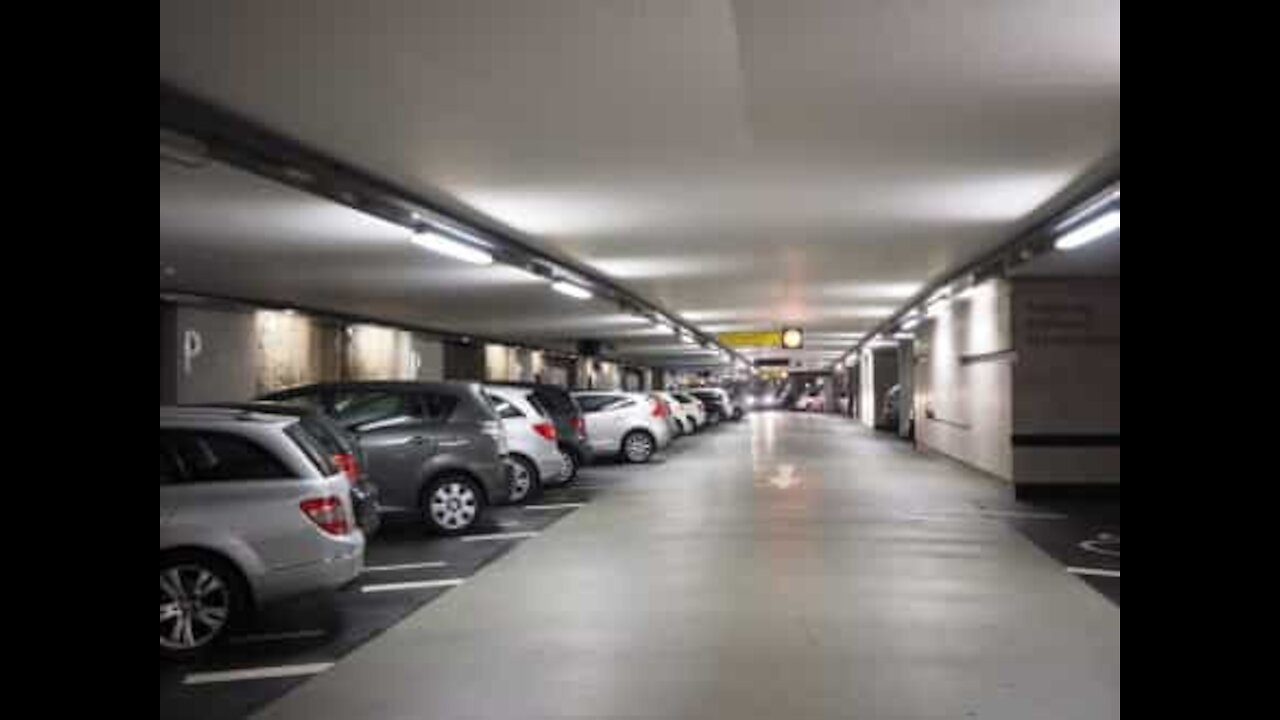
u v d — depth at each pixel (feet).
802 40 19.26
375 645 23.22
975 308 63.82
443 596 28.55
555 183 32.30
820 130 25.99
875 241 44.88
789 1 17.34
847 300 74.23
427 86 22.26
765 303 76.54
